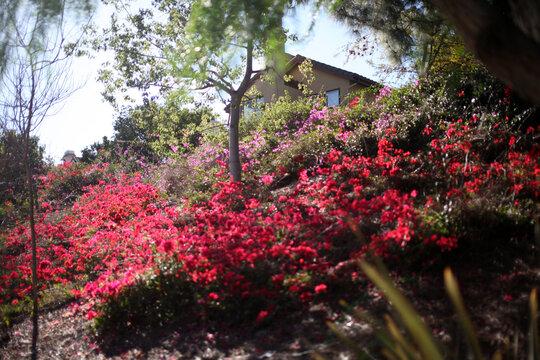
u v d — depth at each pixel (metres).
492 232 4.36
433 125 7.67
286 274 4.41
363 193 6.22
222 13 4.26
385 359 2.76
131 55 9.11
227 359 3.50
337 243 5.01
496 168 5.29
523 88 2.14
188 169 11.29
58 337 5.01
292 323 3.83
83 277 6.77
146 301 4.83
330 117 9.64
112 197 10.33
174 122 11.39
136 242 6.66
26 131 5.66
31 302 6.32
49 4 4.45
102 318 4.80
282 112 12.59
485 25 2.18
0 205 8.98
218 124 10.91
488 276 3.72
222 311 4.30
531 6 2.12
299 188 6.76
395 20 7.11
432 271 4.02
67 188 14.55
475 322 3.07
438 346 2.74
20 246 9.22
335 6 5.58
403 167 6.80
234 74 8.52
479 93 7.41
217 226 6.46
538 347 1.52
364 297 3.85
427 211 4.70
